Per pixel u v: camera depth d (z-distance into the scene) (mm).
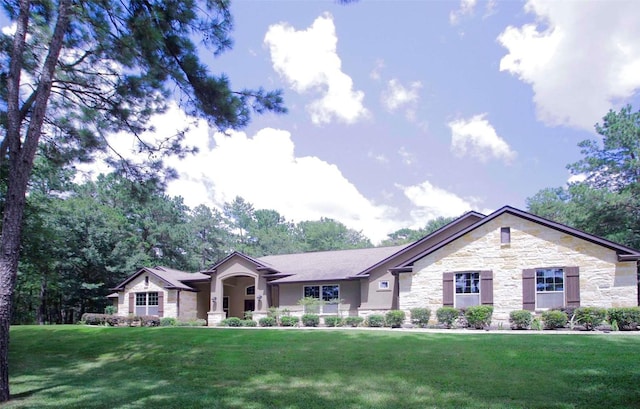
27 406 7379
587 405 6629
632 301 16172
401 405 6973
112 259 35969
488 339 12539
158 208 42250
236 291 28812
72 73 11023
